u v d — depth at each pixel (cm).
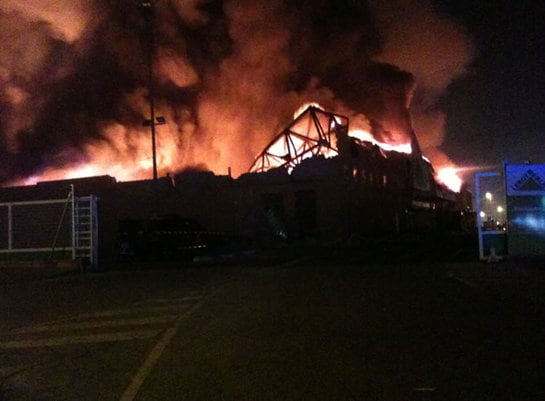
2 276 2298
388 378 792
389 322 1157
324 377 806
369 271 2091
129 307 1463
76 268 2484
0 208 2628
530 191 2267
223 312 1334
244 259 2958
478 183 2341
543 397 699
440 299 1418
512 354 895
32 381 841
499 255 2289
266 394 743
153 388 784
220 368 870
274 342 1020
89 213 2559
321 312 1287
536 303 1341
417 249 3425
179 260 3167
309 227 5156
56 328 1228
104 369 892
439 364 852
